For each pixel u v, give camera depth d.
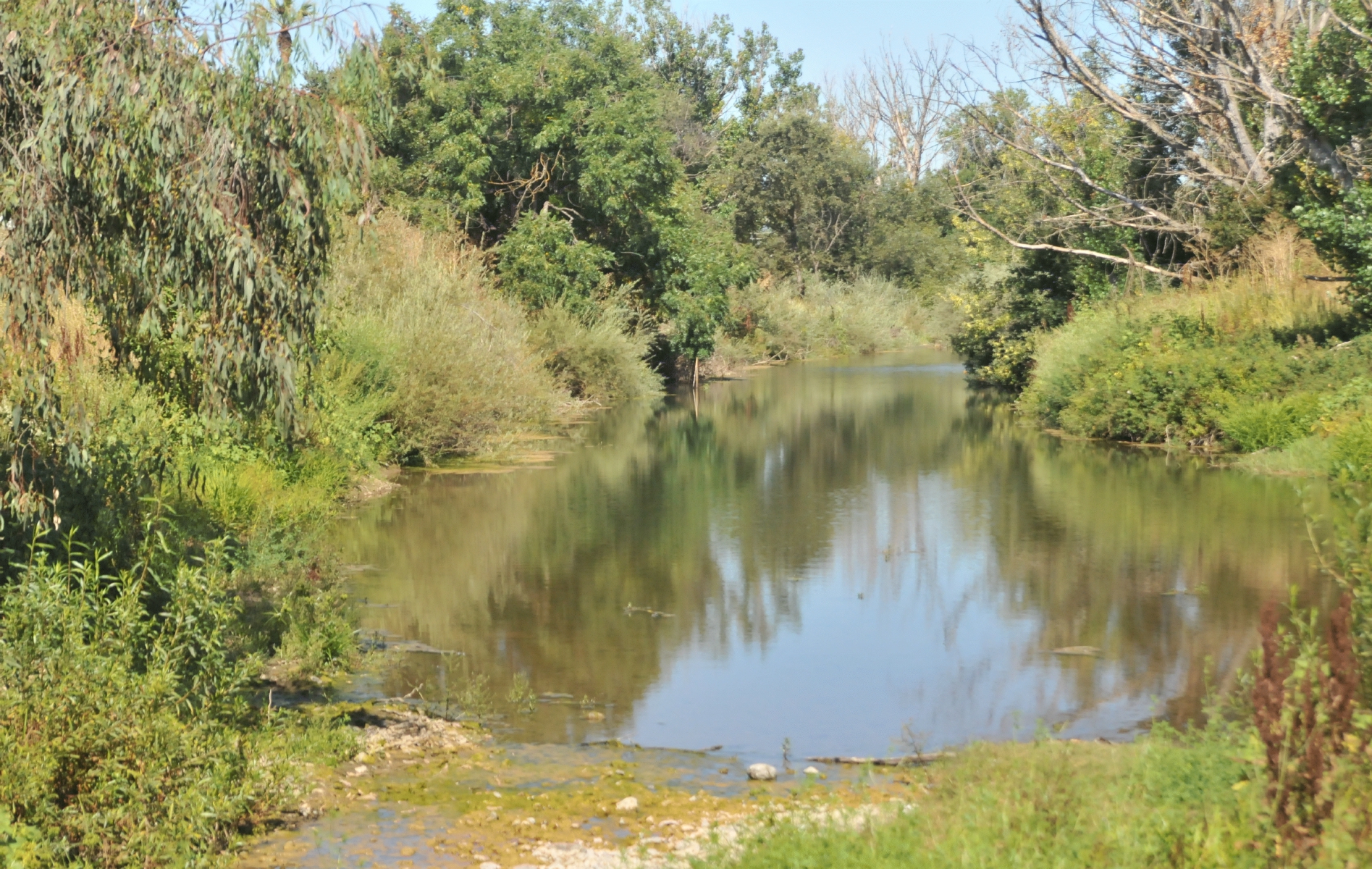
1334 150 21.77
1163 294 25.23
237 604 8.48
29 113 6.15
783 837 4.91
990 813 4.84
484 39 31.95
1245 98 26.25
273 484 13.34
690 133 58.44
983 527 14.11
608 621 10.11
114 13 6.16
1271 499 15.14
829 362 49.41
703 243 35.69
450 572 11.82
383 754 6.86
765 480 18.11
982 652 9.20
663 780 6.57
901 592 11.16
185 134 6.15
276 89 6.45
